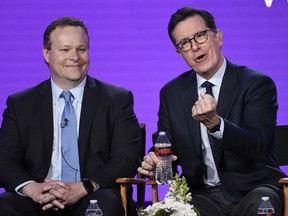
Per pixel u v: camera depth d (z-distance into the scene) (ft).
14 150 32.78
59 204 30.40
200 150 32.32
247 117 31.68
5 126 33.24
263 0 44.65
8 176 31.83
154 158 30.40
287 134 35.37
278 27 44.83
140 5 44.21
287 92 44.88
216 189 32.09
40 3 43.91
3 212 30.58
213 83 32.65
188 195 25.95
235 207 30.99
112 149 32.65
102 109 32.83
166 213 24.86
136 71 44.32
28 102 33.19
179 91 33.47
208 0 44.39
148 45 44.29
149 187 44.11
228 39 44.57
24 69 43.98
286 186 29.55
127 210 31.65
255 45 44.75
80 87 33.12
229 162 31.73
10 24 43.83
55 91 33.06
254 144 30.68
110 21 44.11
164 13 44.29
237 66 33.17
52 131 32.60
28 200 31.37
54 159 32.60
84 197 30.86
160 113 34.09
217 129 29.86
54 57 32.53
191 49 32.01
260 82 32.19
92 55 44.09
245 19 44.62
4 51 43.83
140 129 34.76
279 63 44.91
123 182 30.68
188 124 32.76
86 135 32.48
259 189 30.42
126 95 33.50
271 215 27.02
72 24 32.81
